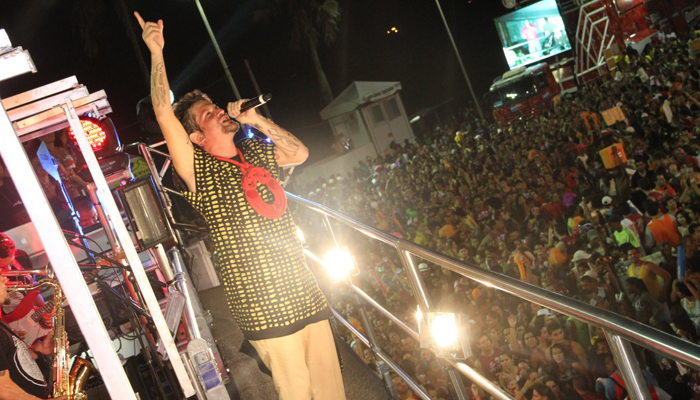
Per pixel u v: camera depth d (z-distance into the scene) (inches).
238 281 94.8
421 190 582.9
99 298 179.2
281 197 97.0
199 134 96.3
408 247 107.0
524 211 409.7
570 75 1095.6
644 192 332.2
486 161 596.1
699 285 211.3
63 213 199.3
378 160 898.7
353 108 1055.6
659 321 223.5
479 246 368.8
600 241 278.7
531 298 77.7
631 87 642.8
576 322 208.8
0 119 58.6
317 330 100.7
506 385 227.6
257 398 150.9
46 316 145.9
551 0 1053.8
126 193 109.7
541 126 636.7
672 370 181.3
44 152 191.5
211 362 98.2
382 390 145.3
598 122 517.0
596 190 385.1
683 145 329.7
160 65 89.6
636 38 978.1
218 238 95.0
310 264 173.2
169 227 112.1
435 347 105.9
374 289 365.7
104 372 61.9
